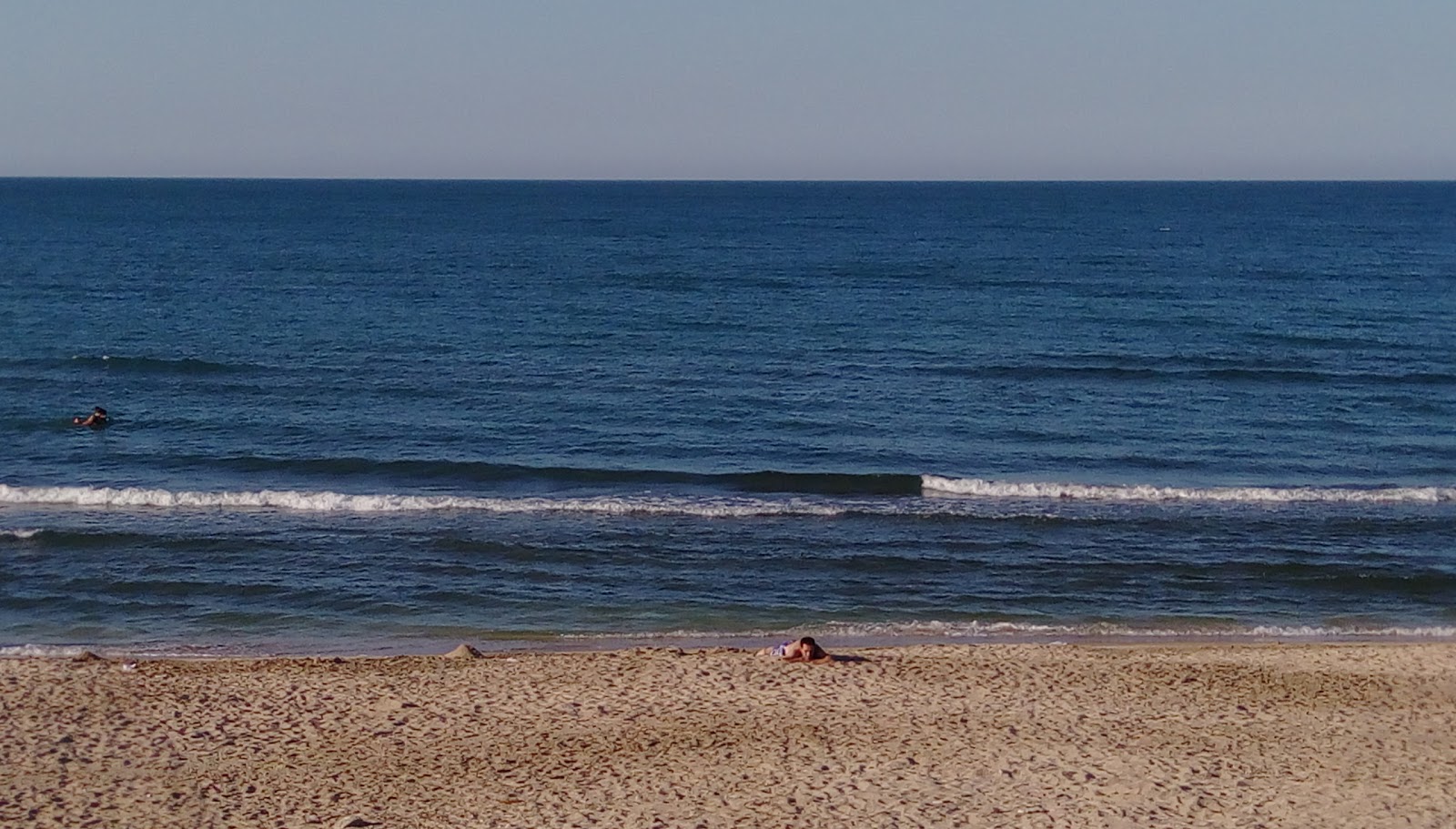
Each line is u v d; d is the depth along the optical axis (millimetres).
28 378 36219
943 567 21531
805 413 33562
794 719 14359
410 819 11789
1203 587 20703
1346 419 33438
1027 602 19938
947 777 12773
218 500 24688
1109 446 30578
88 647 17625
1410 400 35594
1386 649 17219
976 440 31078
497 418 32688
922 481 26766
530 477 27469
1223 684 15695
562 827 11617
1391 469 28719
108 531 22609
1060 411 34062
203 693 15070
